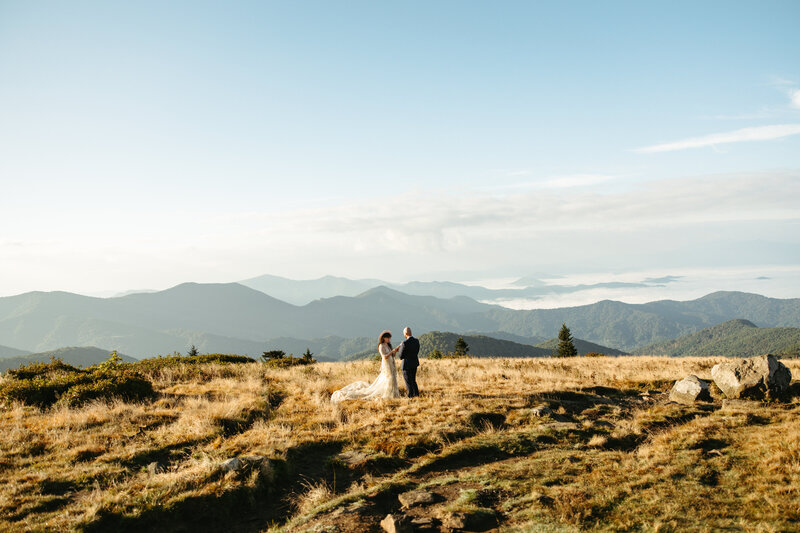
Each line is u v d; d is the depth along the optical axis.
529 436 9.02
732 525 5.13
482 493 6.30
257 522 6.22
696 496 5.94
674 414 10.60
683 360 22.84
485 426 9.80
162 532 5.81
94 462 7.98
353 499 6.42
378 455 8.18
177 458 8.30
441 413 10.62
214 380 17.12
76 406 11.96
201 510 6.23
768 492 5.95
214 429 9.64
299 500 6.79
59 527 5.61
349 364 23.81
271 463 7.55
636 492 6.14
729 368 12.73
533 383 15.81
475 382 15.99
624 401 12.78
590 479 6.67
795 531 4.88
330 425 10.39
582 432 9.33
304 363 26.36
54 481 7.11
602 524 5.27
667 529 5.05
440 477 7.24
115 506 6.14
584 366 22.38
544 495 6.13
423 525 5.46
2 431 9.62
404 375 12.90
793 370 16.33
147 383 13.87
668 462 7.29
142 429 9.95
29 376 16.95
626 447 8.63
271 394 14.50
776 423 9.33
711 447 8.02
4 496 6.49
